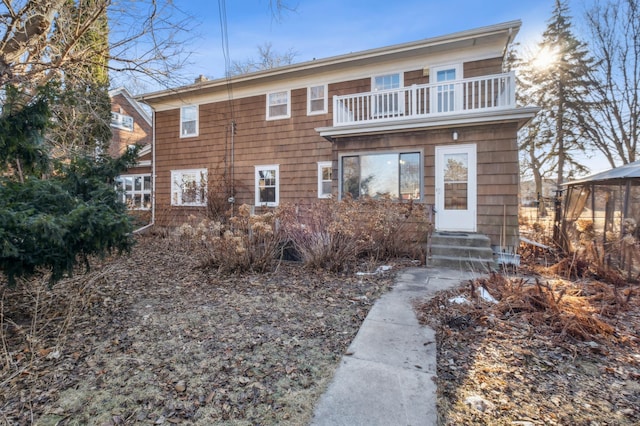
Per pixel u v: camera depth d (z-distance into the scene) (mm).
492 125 7293
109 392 2369
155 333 3406
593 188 6953
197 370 2668
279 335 3344
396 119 7840
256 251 6188
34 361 2783
